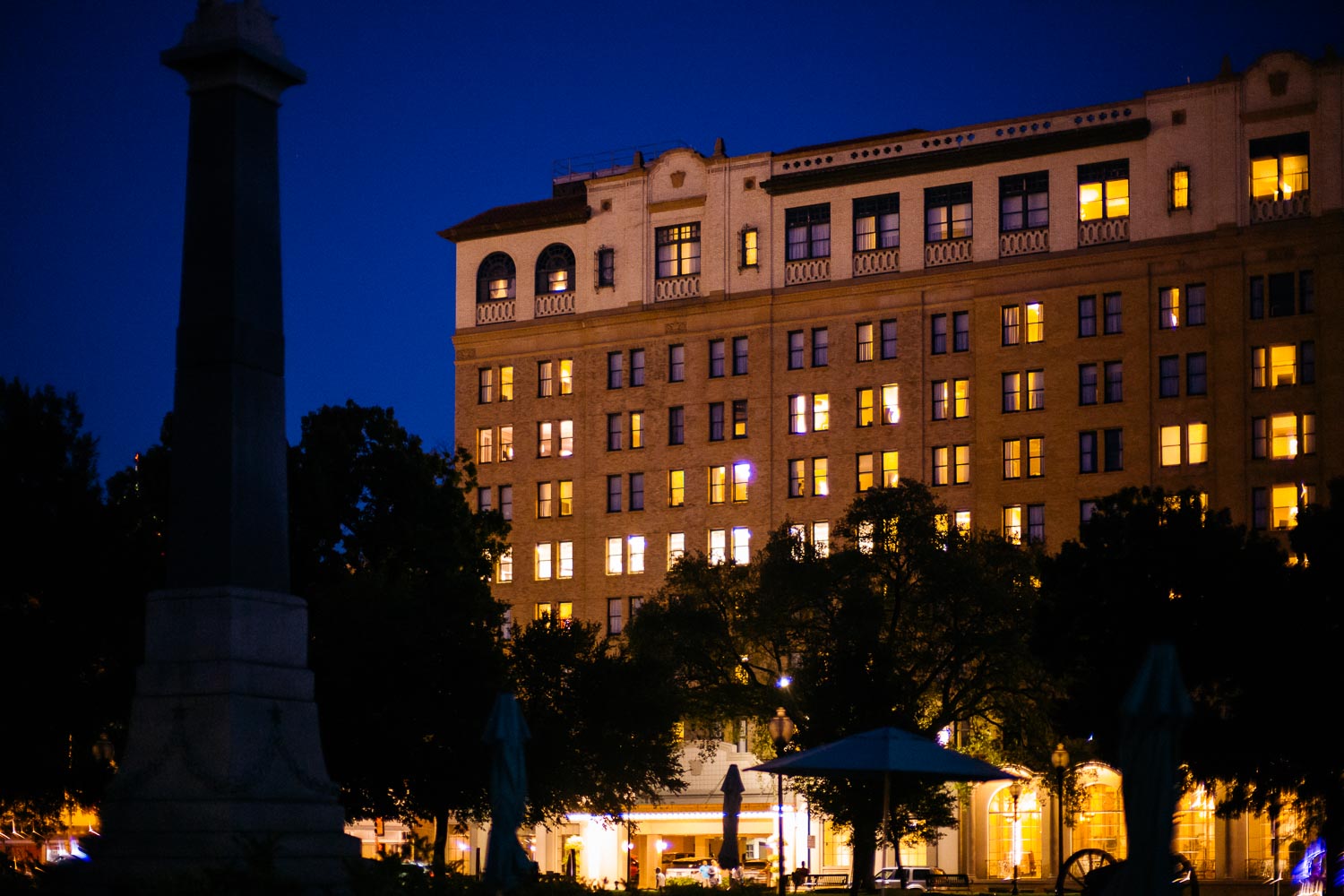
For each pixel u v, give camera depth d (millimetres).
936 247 101625
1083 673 55812
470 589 57469
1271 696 51531
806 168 105438
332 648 52969
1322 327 92562
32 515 50656
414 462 66188
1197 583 53656
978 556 71312
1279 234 93812
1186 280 95625
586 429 109375
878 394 101812
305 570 61406
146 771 30031
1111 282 97125
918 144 102375
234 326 30984
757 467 104375
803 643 72062
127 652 50844
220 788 29500
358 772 52875
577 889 36125
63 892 29203
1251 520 92688
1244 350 93875
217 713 29828
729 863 58375
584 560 108312
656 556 106312
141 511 55125
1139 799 20359
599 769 59594
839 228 104312
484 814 56906
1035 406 98188
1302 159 94188
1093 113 98562
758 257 106062
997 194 100562
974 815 92688
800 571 70188
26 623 50500
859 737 33750
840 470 102312
